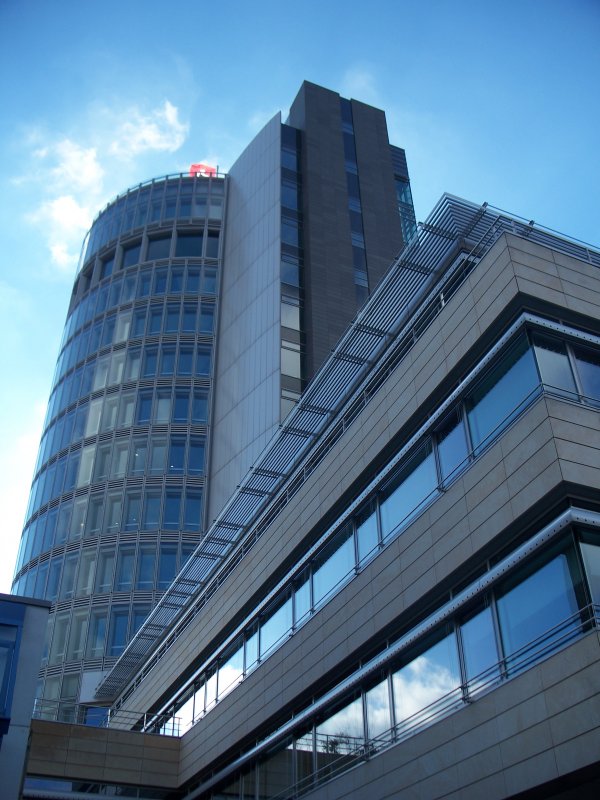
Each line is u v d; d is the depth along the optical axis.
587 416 16.55
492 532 16.95
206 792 29.33
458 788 16.33
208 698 30.88
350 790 20.19
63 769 29.72
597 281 19.31
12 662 19.56
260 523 30.73
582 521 15.06
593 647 13.85
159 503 58.72
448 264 22.22
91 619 54.38
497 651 16.33
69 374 69.56
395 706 19.36
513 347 18.09
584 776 13.91
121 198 79.62
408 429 21.48
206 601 34.09
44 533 60.81
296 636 24.81
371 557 21.92
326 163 70.94
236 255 69.81
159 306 68.94
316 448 27.31
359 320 23.81
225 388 62.38
